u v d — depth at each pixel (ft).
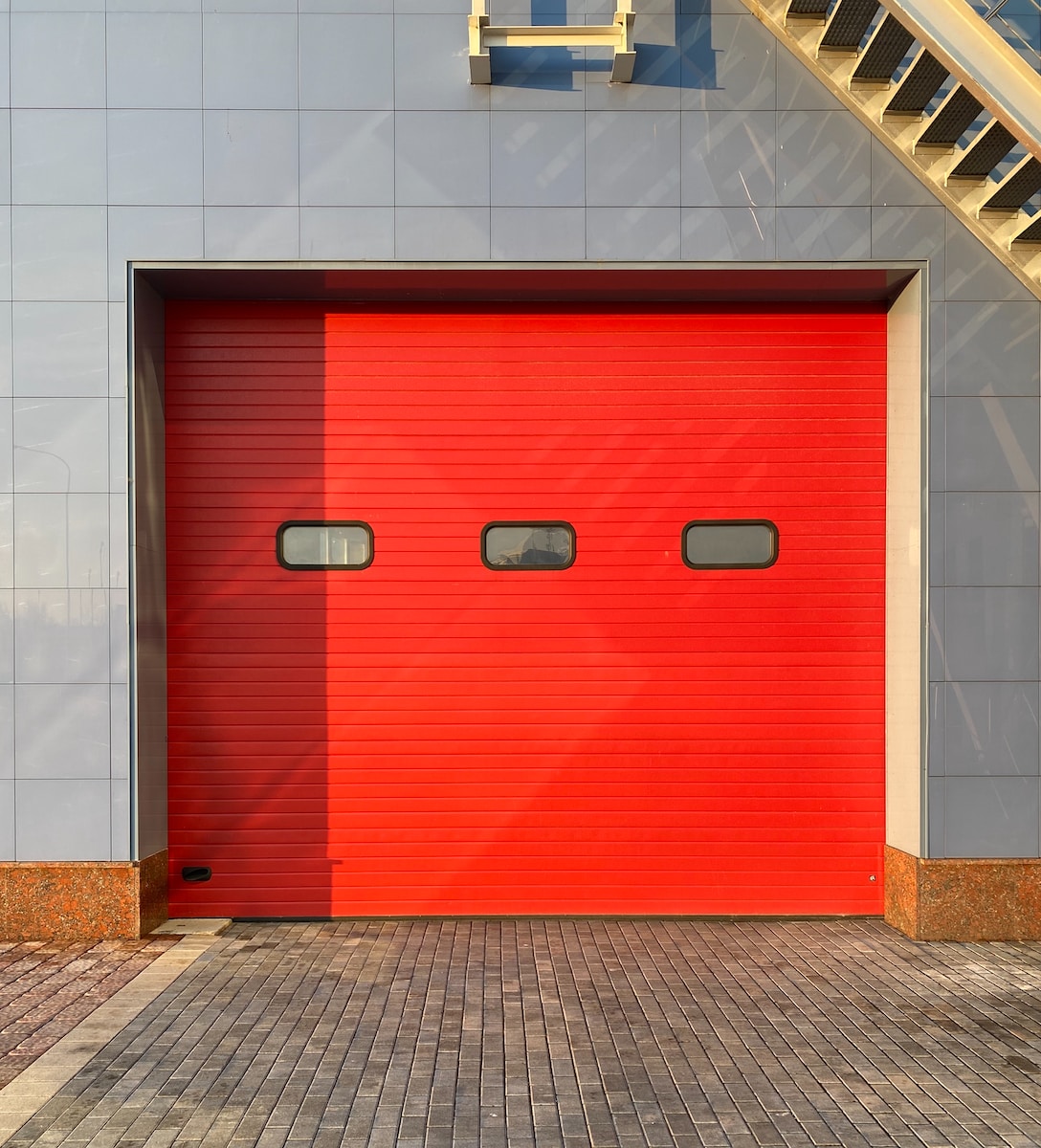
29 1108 12.70
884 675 21.63
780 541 21.56
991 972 17.95
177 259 19.83
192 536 21.45
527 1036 15.02
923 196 19.95
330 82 19.83
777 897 21.48
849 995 16.80
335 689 21.47
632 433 21.63
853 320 21.72
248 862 21.35
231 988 17.01
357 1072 13.75
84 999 16.48
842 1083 13.55
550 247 19.85
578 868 21.48
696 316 21.66
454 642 21.54
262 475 21.53
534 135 19.88
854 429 21.66
